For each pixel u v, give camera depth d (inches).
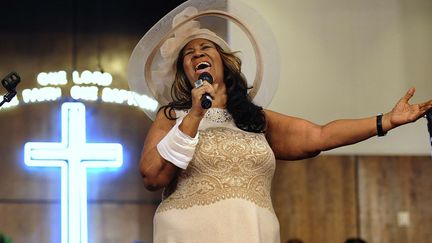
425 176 422.6
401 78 425.1
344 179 421.4
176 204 179.5
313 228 418.6
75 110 408.8
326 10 427.2
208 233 176.1
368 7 428.1
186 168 179.0
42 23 463.2
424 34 427.5
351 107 423.5
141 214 459.8
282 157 194.7
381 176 422.0
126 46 464.4
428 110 186.5
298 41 425.1
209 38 196.4
